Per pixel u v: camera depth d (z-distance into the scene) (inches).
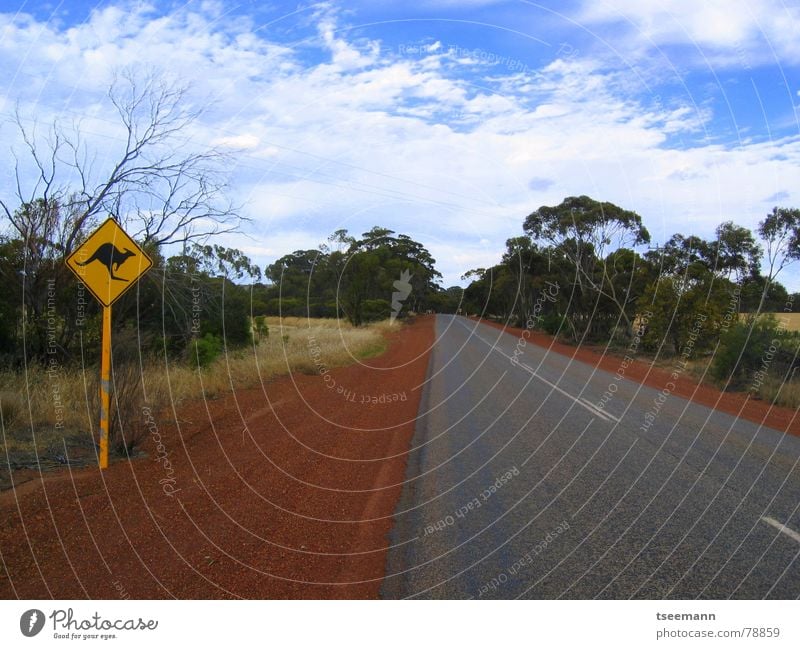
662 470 305.0
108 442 305.4
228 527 217.6
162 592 171.0
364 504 253.0
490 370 808.3
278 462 313.1
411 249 2133.4
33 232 455.8
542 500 258.8
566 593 174.6
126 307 513.3
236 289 775.7
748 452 344.8
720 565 190.2
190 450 329.1
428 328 1860.2
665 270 1238.3
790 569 186.5
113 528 211.6
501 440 383.2
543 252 1441.9
